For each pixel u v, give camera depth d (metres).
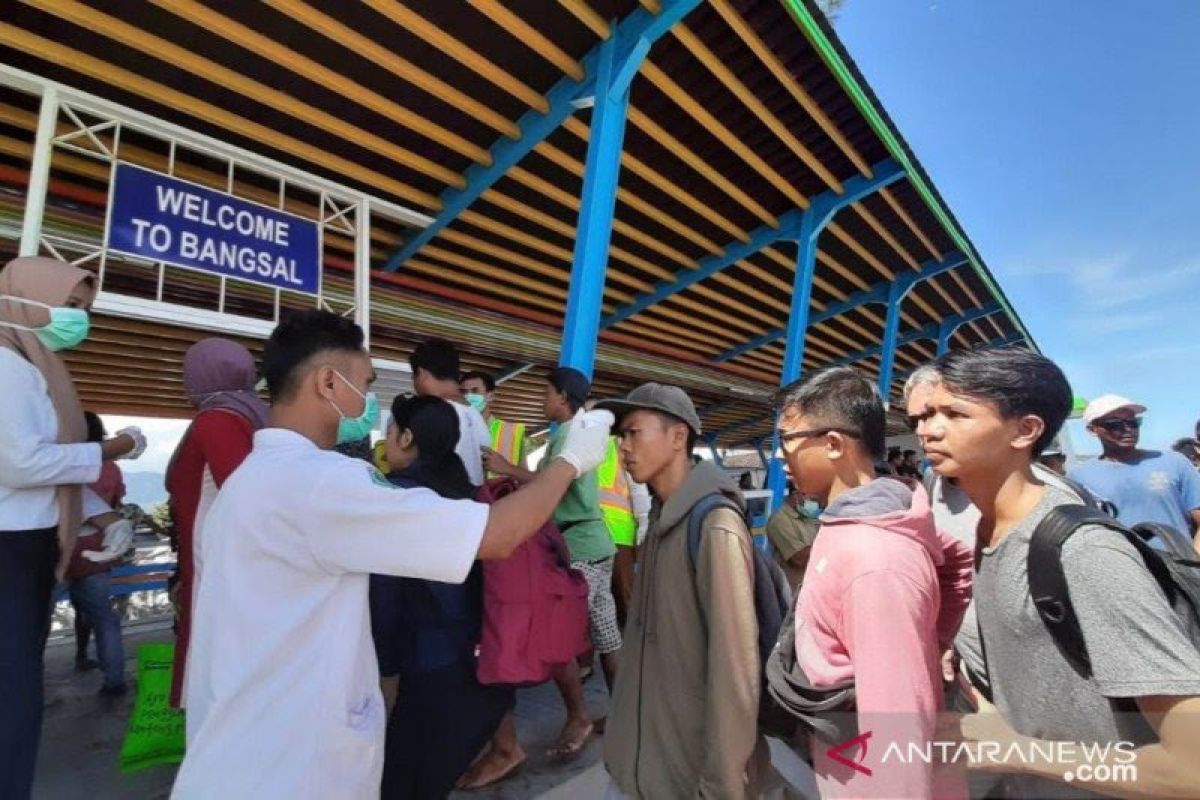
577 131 4.93
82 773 2.66
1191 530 3.29
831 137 5.60
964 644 1.40
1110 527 1.03
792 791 1.49
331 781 1.20
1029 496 1.17
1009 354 1.19
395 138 4.81
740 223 7.07
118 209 3.07
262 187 4.89
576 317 4.24
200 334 7.10
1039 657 1.07
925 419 1.27
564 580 2.33
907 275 9.33
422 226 5.25
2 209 4.18
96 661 4.26
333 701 1.22
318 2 3.64
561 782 2.66
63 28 3.42
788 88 4.94
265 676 1.19
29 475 1.82
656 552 1.58
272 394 1.44
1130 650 0.93
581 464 1.53
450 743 2.09
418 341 7.09
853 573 1.11
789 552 3.35
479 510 1.29
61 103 3.07
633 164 5.61
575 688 2.92
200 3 3.46
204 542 1.32
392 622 2.06
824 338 11.96
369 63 4.09
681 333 10.42
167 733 2.41
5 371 1.83
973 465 1.18
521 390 11.89
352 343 1.47
